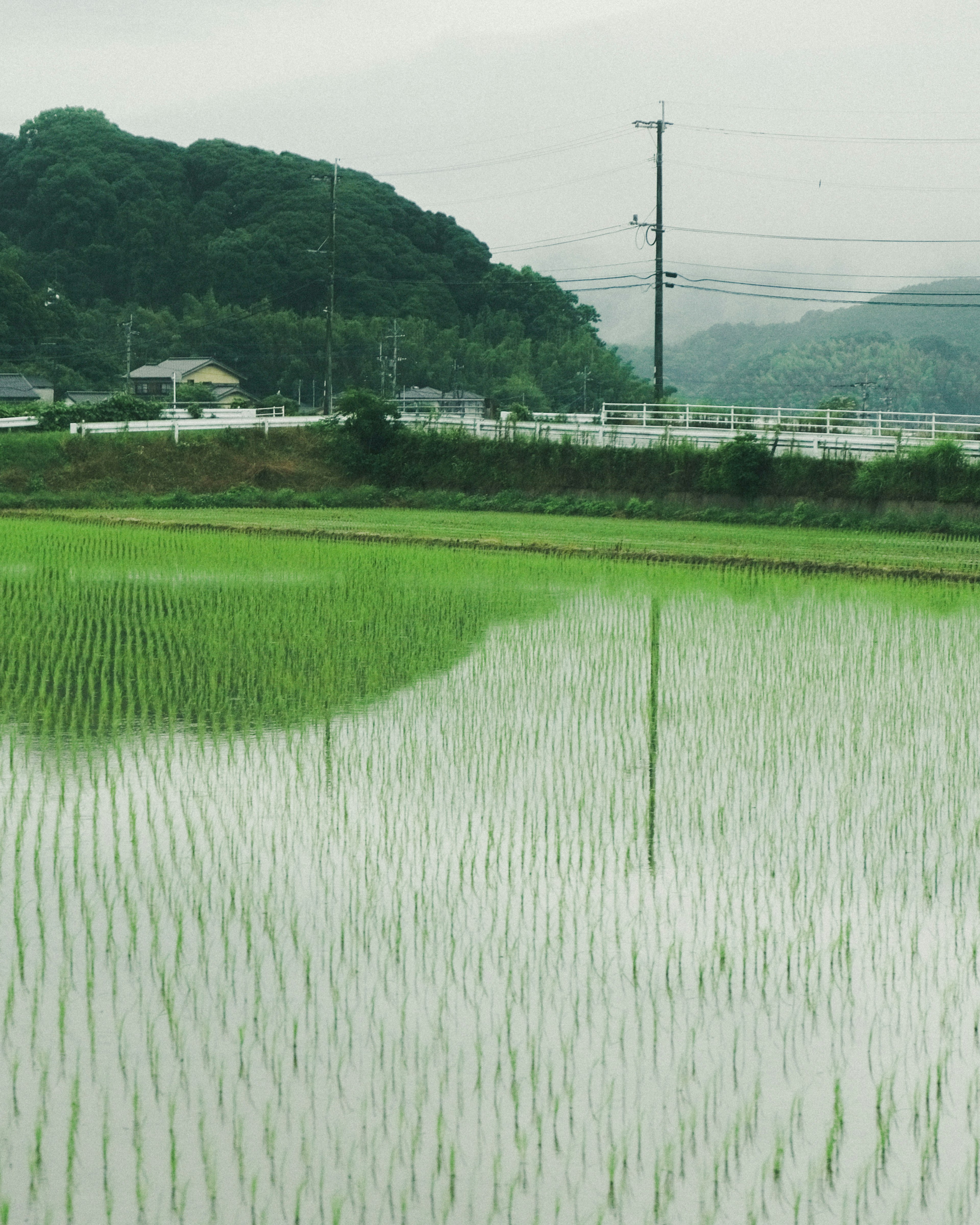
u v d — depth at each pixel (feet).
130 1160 17.83
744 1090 19.90
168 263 416.26
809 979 23.86
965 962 24.75
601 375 388.37
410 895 27.76
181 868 29.27
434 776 37.52
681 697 48.67
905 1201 17.24
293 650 56.80
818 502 131.95
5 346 337.52
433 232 448.65
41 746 40.19
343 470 167.53
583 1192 17.25
